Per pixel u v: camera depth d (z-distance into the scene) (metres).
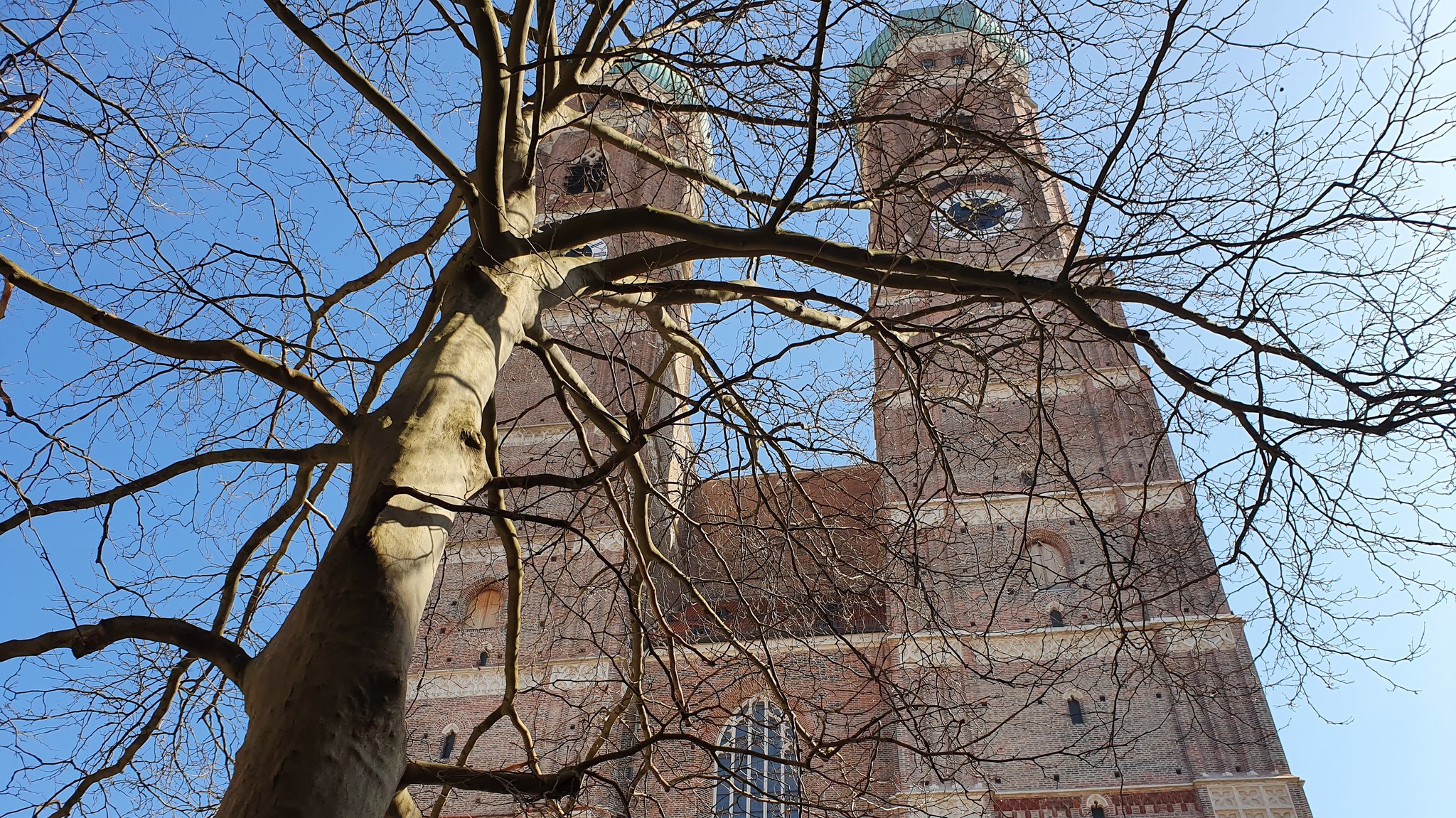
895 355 11.79
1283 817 24.27
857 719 24.06
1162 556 10.98
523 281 9.43
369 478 7.06
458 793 26.78
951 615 28.88
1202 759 25.61
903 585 11.70
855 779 11.33
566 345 10.22
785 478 12.00
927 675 11.97
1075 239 9.44
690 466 11.91
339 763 5.59
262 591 10.39
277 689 5.90
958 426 31.72
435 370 7.99
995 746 26.22
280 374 8.30
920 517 12.56
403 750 6.01
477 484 7.53
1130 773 25.72
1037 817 25.09
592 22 11.12
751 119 9.88
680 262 10.81
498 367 8.70
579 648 29.14
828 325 12.15
